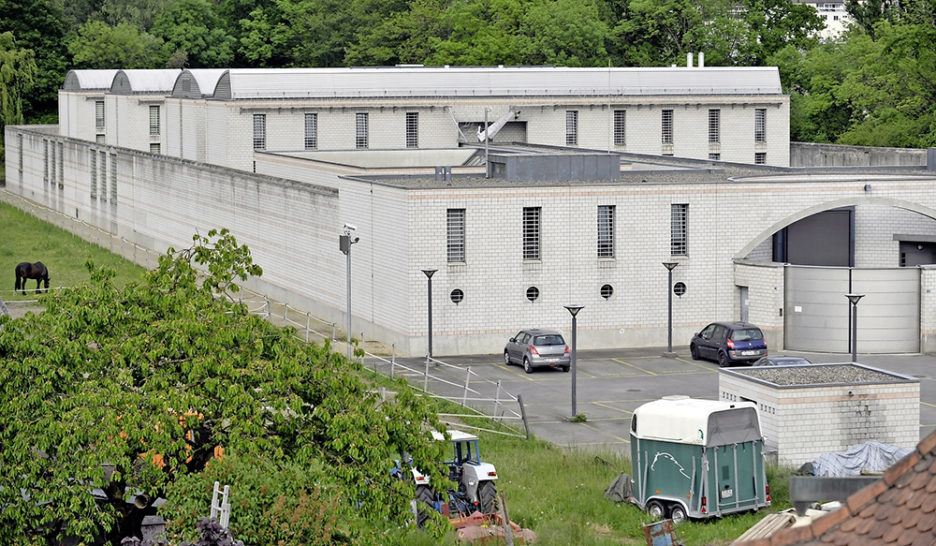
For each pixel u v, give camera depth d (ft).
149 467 101.35
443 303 223.71
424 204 221.46
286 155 307.99
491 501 128.67
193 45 572.92
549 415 179.22
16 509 99.91
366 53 531.09
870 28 466.29
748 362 212.64
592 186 229.45
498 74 367.86
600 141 371.56
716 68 378.94
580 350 230.89
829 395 147.33
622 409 182.80
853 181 241.35
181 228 321.11
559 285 229.45
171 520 96.53
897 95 390.42
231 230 294.25
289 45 578.66
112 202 366.43
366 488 105.09
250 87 346.54
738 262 235.20
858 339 224.74
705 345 217.15
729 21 457.68
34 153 439.22
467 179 241.14
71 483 101.40
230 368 106.01
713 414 129.80
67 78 459.32
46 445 100.07
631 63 464.24
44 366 103.91
